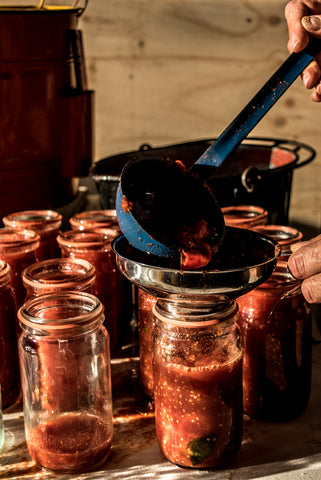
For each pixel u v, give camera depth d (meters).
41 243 1.09
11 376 0.90
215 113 1.99
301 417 0.86
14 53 1.21
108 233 1.04
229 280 0.67
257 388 0.84
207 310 0.71
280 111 1.99
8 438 0.83
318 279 0.75
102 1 1.86
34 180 1.30
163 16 1.88
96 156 2.01
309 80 0.97
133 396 0.92
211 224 0.79
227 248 0.83
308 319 0.85
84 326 0.73
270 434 0.82
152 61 1.92
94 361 0.77
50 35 1.25
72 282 0.84
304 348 0.84
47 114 1.29
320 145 2.02
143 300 0.89
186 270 0.68
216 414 0.73
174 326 0.73
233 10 1.89
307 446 0.80
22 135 1.26
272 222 1.20
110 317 1.02
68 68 1.33
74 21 1.34
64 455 0.74
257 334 0.82
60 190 1.37
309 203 2.04
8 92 1.22
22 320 0.74
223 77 1.95
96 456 0.75
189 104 1.97
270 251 0.76
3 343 0.88
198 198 0.80
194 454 0.74
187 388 0.72
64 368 0.76
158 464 0.77
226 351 0.74
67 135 1.34
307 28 0.78
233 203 1.15
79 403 0.77
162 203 0.79
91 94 1.38
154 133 2.00
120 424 0.85
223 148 0.79
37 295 0.83
